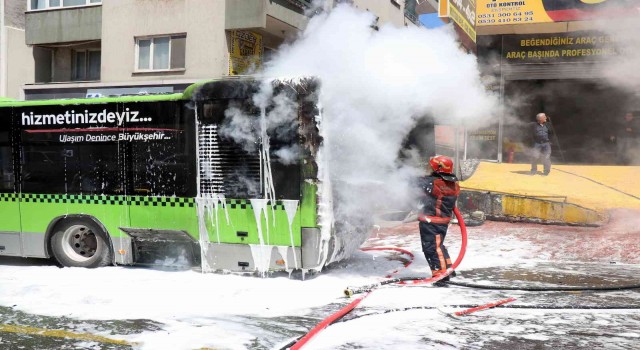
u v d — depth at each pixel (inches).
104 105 307.4
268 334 197.9
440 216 281.0
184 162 291.7
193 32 725.9
